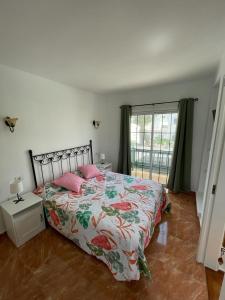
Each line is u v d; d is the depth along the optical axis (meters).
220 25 1.29
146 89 3.53
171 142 3.53
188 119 3.04
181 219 2.49
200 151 3.18
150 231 1.79
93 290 1.45
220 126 1.36
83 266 1.69
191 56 1.89
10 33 1.35
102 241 1.61
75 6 1.05
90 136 3.73
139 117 3.84
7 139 2.15
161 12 1.13
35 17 1.15
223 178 1.38
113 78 2.69
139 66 2.18
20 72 2.22
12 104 2.16
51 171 2.85
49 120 2.71
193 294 1.39
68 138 3.14
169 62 2.06
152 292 1.42
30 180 2.50
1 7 1.04
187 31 1.38
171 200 3.08
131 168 4.14
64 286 1.49
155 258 1.77
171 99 3.30
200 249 1.66
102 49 1.69
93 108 3.74
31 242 2.04
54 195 2.27
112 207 1.92
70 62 2.00
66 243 2.02
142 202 2.04
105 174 3.12
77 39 1.48
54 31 1.34
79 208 1.92
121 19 1.21
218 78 2.09
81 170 3.10
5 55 1.76
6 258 1.81
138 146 4.02
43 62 1.98
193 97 3.06
